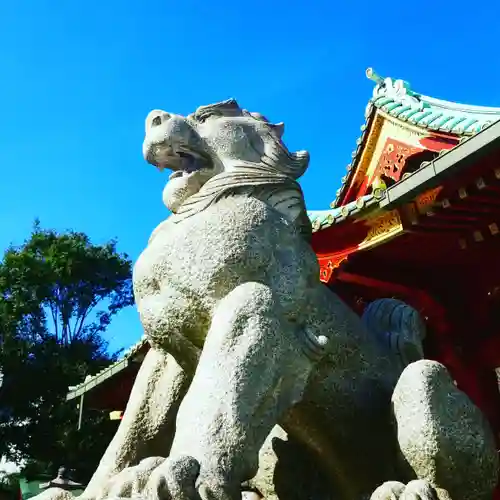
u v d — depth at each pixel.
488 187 3.13
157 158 2.44
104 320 21.22
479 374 4.41
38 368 18.50
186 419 1.74
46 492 2.03
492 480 2.03
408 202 3.23
